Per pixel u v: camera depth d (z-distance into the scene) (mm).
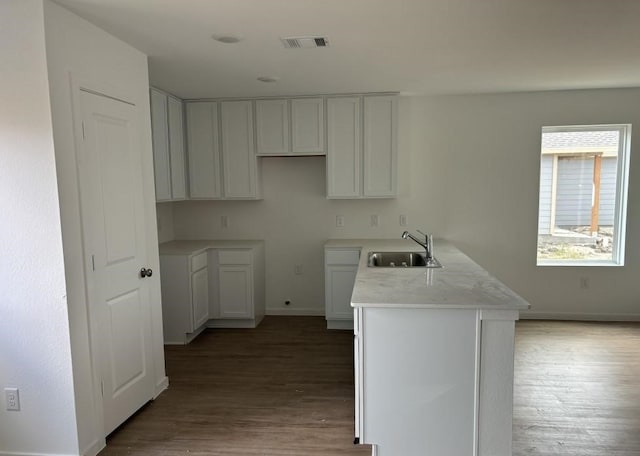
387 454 2170
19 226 2094
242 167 4414
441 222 4520
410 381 2119
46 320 2133
